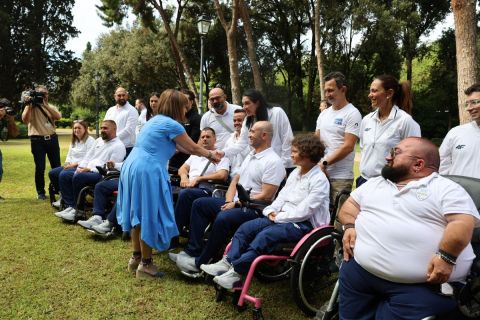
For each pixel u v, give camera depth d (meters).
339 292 2.37
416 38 26.70
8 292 3.39
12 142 22.77
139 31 28.14
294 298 3.04
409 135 3.43
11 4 32.88
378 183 2.30
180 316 3.06
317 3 16.17
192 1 23.20
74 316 3.02
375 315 2.18
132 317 3.03
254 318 2.91
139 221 3.55
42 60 33.50
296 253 3.02
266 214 3.38
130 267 3.85
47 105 6.84
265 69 30.44
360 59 28.45
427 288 2.03
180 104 3.73
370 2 23.28
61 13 34.62
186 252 3.78
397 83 3.52
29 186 8.13
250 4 27.72
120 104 6.45
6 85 32.03
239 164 4.46
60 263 4.03
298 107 31.98
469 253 2.07
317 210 3.26
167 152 3.66
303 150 3.23
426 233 2.02
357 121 3.95
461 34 5.56
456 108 29.80
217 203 3.82
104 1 19.30
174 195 4.70
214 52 28.62
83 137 5.99
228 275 3.12
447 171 3.38
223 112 5.00
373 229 2.14
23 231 5.03
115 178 5.01
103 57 30.92
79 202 5.27
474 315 2.04
